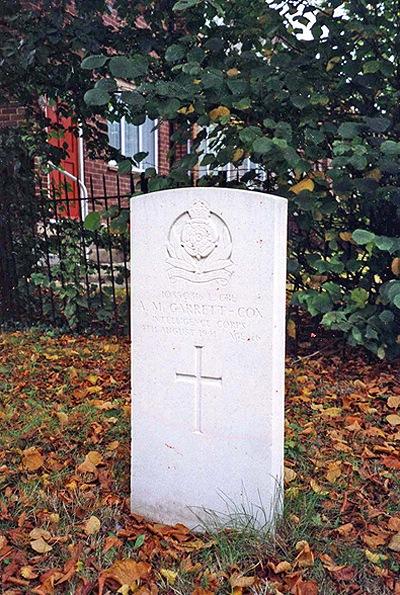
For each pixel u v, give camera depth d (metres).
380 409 2.39
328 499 1.77
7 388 2.66
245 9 2.94
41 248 3.86
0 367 2.93
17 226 3.88
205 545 1.58
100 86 2.43
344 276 2.93
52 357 3.10
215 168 2.93
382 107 2.87
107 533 1.65
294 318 3.44
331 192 2.83
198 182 3.00
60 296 3.65
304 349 3.17
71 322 3.67
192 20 2.91
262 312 1.57
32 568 1.51
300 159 2.47
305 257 2.83
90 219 3.06
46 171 4.00
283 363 1.63
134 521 1.72
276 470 1.62
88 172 6.07
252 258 1.57
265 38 2.97
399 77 2.77
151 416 1.71
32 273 3.86
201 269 1.63
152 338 1.70
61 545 1.59
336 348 3.15
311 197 2.51
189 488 1.68
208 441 1.65
